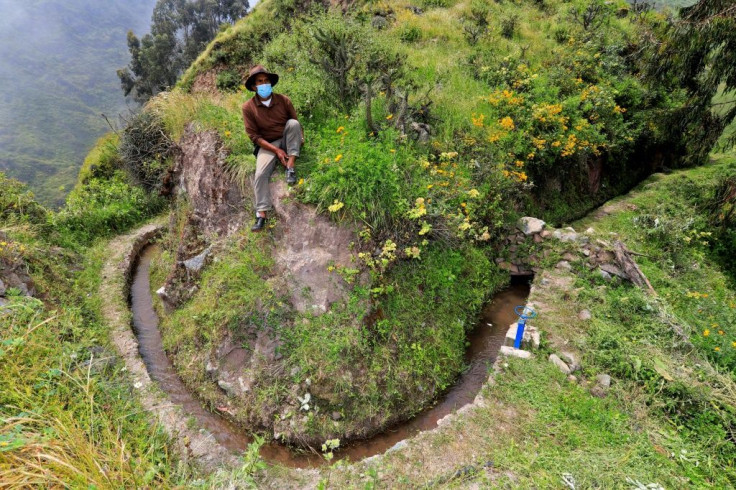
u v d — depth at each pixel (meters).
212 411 4.40
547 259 6.41
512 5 14.59
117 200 10.14
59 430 2.74
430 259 5.25
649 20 14.24
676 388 3.99
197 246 5.90
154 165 10.13
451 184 6.31
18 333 3.75
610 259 6.10
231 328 4.61
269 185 5.07
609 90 9.80
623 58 11.05
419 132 6.86
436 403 4.43
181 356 5.00
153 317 6.22
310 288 4.66
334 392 4.14
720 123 8.16
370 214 4.81
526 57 10.85
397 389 4.30
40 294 5.22
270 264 4.88
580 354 4.57
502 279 6.46
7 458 2.42
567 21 13.52
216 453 3.66
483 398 4.08
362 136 5.60
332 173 4.77
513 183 7.01
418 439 3.69
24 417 2.73
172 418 4.04
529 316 4.86
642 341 4.64
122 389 4.13
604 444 3.54
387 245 4.65
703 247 7.67
